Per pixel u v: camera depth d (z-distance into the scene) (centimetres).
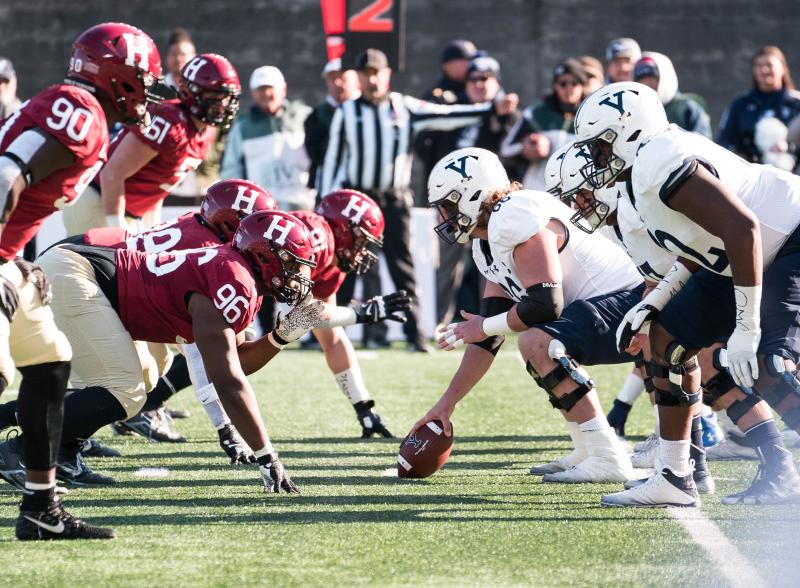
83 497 1361
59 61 4822
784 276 1273
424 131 3028
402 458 1486
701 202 1150
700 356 1359
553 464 1520
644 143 1205
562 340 1424
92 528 1164
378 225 1733
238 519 1248
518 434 1855
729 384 1335
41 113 1082
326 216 1728
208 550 1121
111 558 1091
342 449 1716
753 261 1145
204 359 1316
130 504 1323
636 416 2056
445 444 1485
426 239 3222
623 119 1243
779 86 2895
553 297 1401
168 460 1617
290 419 2000
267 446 1370
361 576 1037
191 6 4816
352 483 1454
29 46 4816
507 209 1410
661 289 1272
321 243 1677
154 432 1773
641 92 1253
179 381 1777
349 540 1159
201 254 1353
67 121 1086
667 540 1159
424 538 1169
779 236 1270
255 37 4822
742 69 4838
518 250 1413
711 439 1714
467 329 1458
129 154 1850
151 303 1380
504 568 1062
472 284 3169
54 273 1390
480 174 1444
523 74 4825
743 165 1276
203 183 3041
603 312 1440
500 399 2242
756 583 1020
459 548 1130
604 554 1109
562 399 1460
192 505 1317
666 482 1308
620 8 4825
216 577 1033
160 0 4819
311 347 3162
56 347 1141
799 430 1273
